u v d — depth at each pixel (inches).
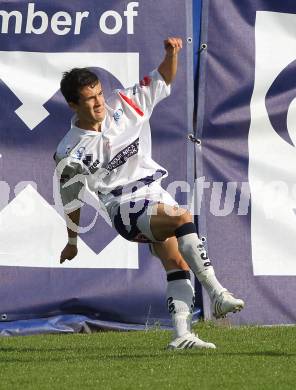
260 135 1147.9
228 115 1140.5
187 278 827.4
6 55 1125.7
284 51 1160.8
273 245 1132.5
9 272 1096.8
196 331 1016.9
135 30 1139.3
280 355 799.1
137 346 908.0
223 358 775.1
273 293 1123.9
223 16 1149.1
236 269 1119.6
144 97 829.2
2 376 712.4
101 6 1139.3
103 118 816.3
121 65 1135.6
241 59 1149.7
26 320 1088.2
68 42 1131.9
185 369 722.2
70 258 887.1
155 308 1104.8
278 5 1160.8
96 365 755.4
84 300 1094.4
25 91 1121.4
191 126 1131.3
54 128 1123.3
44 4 1134.4
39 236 1107.9
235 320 1111.6
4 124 1117.7
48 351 877.2
